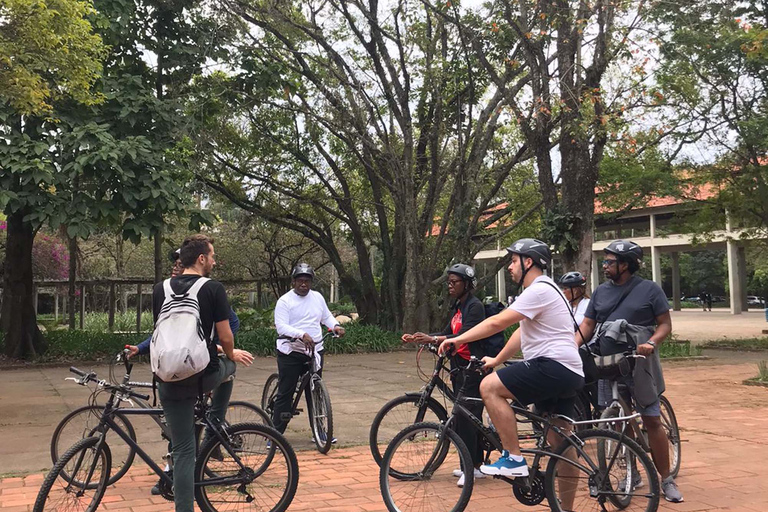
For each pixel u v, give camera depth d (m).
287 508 4.91
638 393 5.14
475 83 19.77
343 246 37.06
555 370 4.29
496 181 20.91
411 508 4.55
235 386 11.87
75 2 9.62
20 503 5.11
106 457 4.71
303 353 6.92
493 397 4.37
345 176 23.52
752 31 16.08
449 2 15.58
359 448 7.10
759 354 18.11
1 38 9.11
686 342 19.28
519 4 14.47
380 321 22.11
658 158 19.73
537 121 14.75
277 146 21.38
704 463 6.33
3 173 13.32
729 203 20.70
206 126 18.84
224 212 29.91
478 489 5.46
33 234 17.12
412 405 5.75
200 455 4.54
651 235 49.16
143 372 14.28
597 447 4.40
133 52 17.03
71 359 16.45
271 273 24.91
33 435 7.83
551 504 4.35
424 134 21.06
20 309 16.70
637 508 4.34
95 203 14.16
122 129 15.25
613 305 5.36
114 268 32.41
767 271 54.25
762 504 5.05
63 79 10.45
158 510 4.91
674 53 15.16
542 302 4.32
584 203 14.62
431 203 20.39
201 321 4.20
